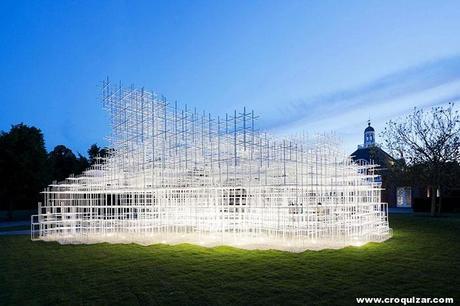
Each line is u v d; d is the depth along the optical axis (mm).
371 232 18969
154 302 10305
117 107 27141
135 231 21672
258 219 19391
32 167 42750
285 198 19938
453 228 24031
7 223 38656
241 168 20156
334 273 12344
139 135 24891
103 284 12078
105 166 27750
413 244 17344
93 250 17578
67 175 57906
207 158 22328
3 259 16469
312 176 19188
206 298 10430
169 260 14734
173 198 22516
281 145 25141
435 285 10984
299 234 18578
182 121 25328
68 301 10664
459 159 37312
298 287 11062
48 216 23250
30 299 10969
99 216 23469
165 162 23094
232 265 13617
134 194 24391
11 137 42312
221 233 19562
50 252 17656
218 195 20578
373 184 22531
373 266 13117
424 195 51375
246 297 10398
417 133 38875
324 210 19281
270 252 15523
